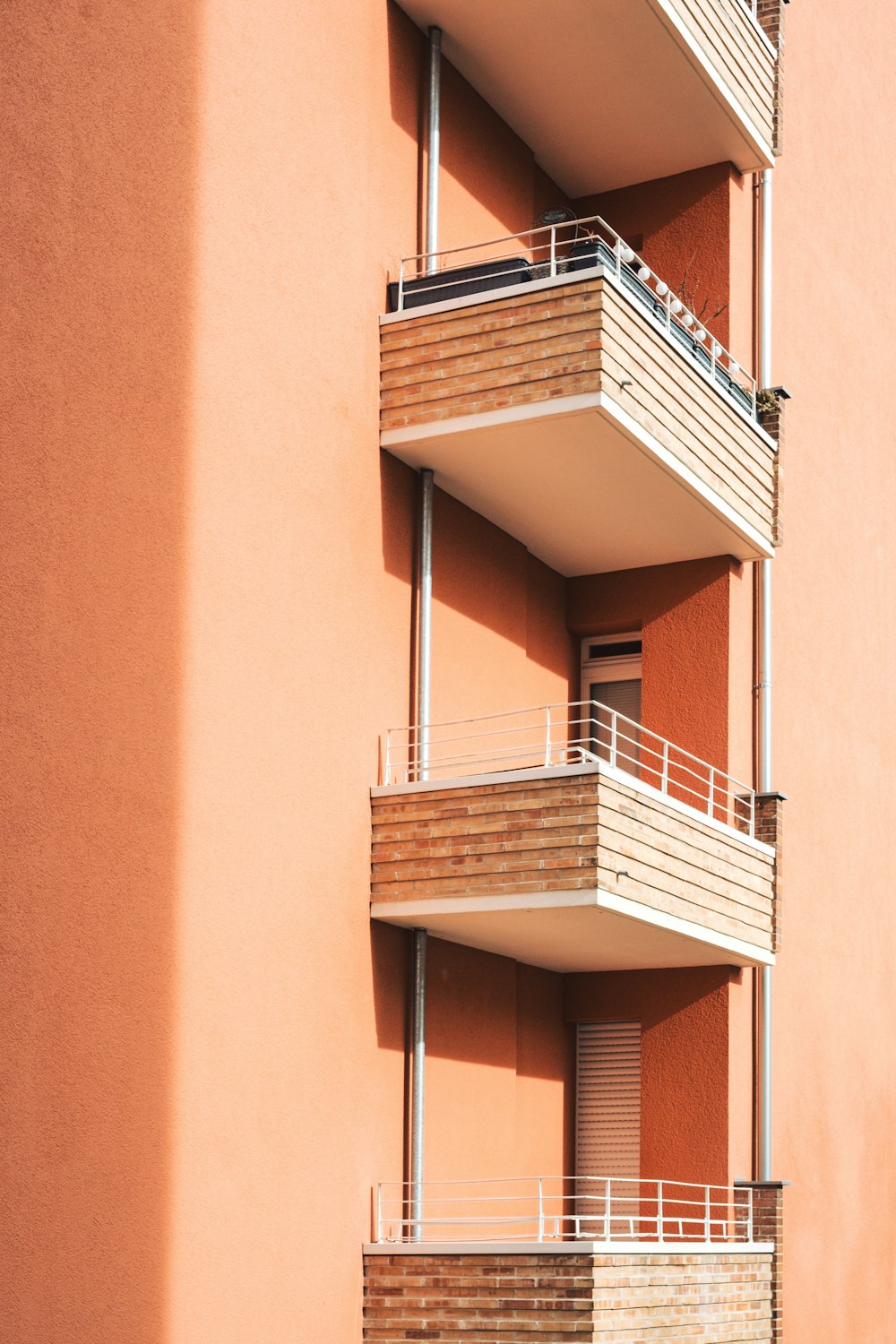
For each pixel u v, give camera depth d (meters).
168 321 10.55
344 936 11.59
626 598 15.41
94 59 10.20
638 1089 14.73
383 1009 11.93
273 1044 10.74
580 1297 10.70
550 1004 14.77
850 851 17.91
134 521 10.12
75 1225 9.16
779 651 16.31
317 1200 10.98
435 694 13.01
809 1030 16.28
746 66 15.14
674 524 14.21
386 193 12.88
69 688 9.55
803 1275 15.53
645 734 15.20
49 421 9.62
